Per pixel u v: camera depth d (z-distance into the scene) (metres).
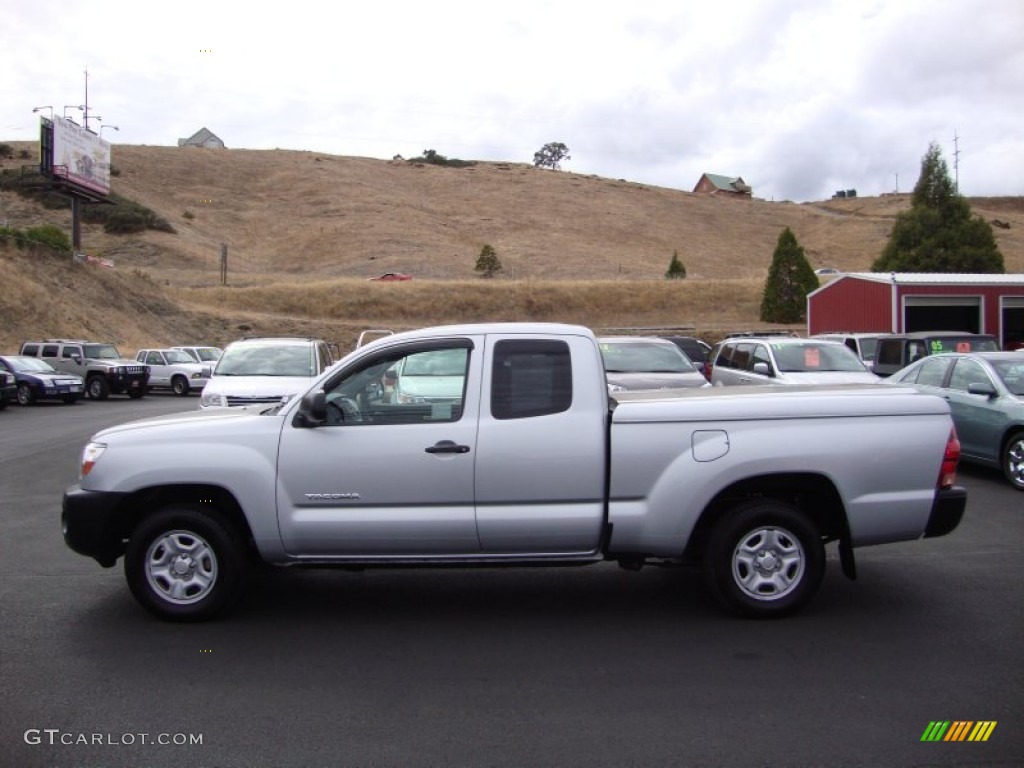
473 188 124.50
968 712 4.46
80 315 41.22
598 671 5.05
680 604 6.36
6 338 35.34
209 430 5.89
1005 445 10.86
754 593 5.90
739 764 3.94
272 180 113.88
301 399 5.85
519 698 4.68
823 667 5.09
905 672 5.00
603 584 6.93
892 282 27.88
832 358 14.21
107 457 5.87
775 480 5.87
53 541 8.45
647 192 133.38
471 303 62.50
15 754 4.07
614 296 64.38
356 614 6.19
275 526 5.73
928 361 12.87
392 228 97.38
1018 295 28.17
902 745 4.11
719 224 118.94
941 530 5.89
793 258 55.72
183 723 4.39
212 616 5.97
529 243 99.69
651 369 14.41
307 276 78.75
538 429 5.69
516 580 7.08
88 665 5.19
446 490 5.66
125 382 29.16
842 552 5.91
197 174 111.25
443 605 6.40
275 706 4.59
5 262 39.09
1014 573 7.13
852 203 141.75
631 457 5.68
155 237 82.94
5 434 17.98
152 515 5.92
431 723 4.38
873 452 5.77
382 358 5.93
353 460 5.68
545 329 5.90
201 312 51.75
